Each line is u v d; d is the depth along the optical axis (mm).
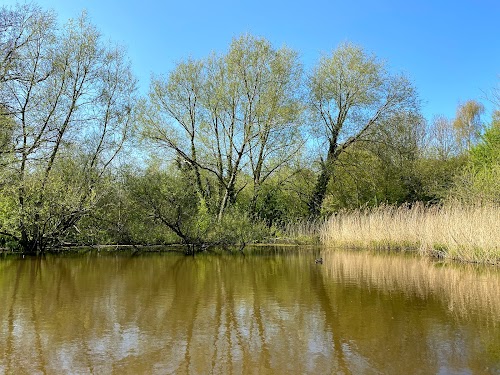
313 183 23391
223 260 13312
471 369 4117
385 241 16578
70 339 5117
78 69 15203
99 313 6328
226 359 4457
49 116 14078
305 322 5824
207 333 5348
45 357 4512
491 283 8680
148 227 16344
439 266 11344
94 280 9266
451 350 4652
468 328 5445
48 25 14062
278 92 19188
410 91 23062
